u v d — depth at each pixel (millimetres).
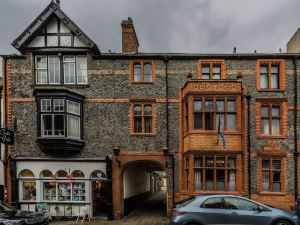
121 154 16828
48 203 16609
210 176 15539
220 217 10094
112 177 16688
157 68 17219
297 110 16672
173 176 16609
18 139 16797
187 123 16266
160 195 31062
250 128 16562
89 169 16703
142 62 17297
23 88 17078
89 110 17062
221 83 15625
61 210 16594
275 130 16781
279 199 16062
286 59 17000
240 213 10125
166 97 17000
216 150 15375
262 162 16406
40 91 16016
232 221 10062
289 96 16766
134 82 17109
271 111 16703
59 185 16781
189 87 15703
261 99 16641
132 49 18562
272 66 17203
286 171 16281
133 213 18328
